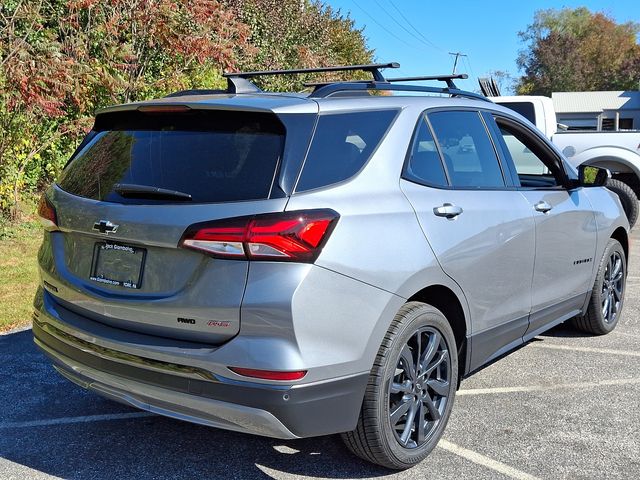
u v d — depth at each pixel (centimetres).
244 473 330
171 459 345
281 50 1627
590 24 7338
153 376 291
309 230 274
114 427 383
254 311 268
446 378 350
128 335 300
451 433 373
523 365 486
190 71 1103
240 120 304
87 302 316
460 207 355
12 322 556
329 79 1789
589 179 512
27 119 847
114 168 324
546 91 7088
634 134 1043
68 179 352
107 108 349
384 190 318
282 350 268
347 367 288
